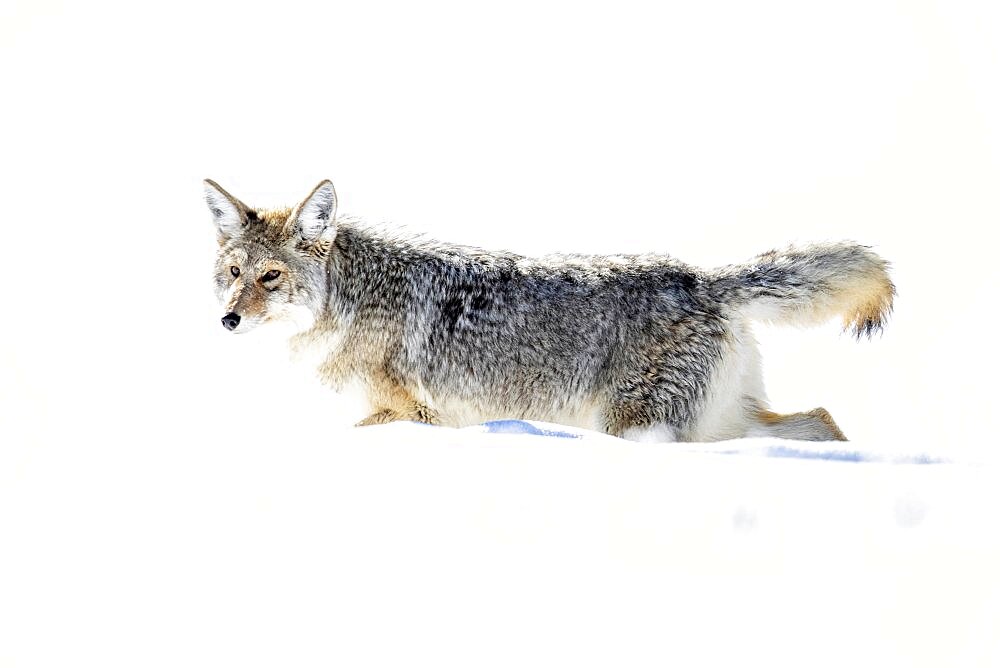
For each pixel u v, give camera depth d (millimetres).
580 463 17656
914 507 16578
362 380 22406
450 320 22188
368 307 22266
